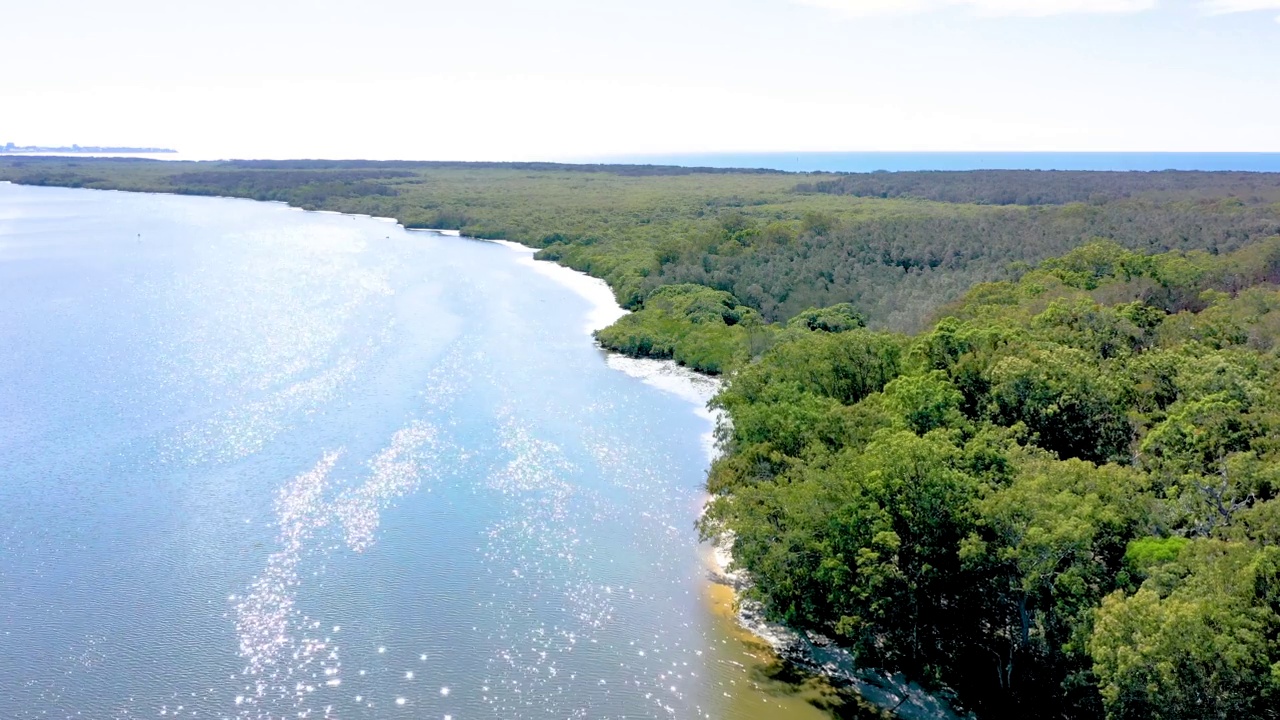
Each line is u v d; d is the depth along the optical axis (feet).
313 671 136.67
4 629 144.97
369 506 191.31
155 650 140.56
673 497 201.36
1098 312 261.03
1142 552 127.13
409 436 230.07
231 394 257.34
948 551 133.39
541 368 296.51
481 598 158.10
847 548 136.77
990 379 198.08
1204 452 167.02
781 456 172.14
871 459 140.36
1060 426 186.80
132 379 269.03
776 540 144.77
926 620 136.67
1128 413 190.08
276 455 215.51
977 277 385.09
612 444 231.91
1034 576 121.90
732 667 141.08
